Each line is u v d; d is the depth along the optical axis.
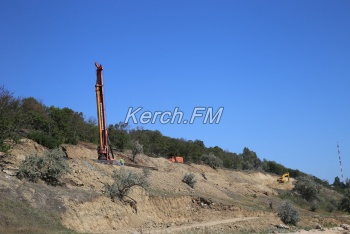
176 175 51.03
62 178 31.28
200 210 40.81
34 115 48.53
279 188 82.62
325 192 91.69
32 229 22.56
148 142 77.38
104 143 41.28
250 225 36.47
